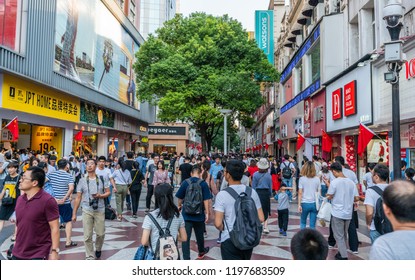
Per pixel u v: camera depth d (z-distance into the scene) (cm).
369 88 1262
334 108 1598
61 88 1725
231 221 385
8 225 873
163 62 2098
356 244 650
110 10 2461
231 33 2167
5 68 1266
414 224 206
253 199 398
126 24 2853
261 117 4512
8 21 1322
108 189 621
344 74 1506
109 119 2675
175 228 369
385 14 632
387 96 1152
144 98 2250
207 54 2100
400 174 613
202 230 610
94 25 2172
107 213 764
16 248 371
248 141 7319
